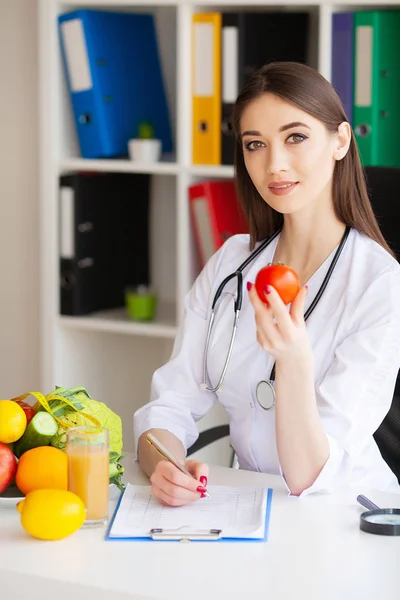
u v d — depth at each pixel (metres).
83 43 3.44
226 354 2.19
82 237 3.60
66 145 3.64
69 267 3.60
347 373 1.97
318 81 2.02
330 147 2.06
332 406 1.95
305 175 2.03
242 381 2.14
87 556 1.54
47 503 1.58
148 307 3.58
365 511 1.73
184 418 2.24
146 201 3.90
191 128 3.36
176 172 3.38
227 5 3.33
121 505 1.76
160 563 1.51
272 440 2.12
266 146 2.04
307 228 2.16
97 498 1.66
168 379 2.30
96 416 1.83
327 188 2.13
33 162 3.93
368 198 2.35
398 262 2.31
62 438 1.77
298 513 1.73
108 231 3.72
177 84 3.61
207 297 2.34
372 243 2.14
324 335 2.05
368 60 3.10
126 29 3.60
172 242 3.91
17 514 1.72
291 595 1.39
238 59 3.23
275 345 1.75
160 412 2.22
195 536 1.60
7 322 4.08
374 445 2.14
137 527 1.64
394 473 2.34
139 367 3.95
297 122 1.99
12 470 1.72
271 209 2.29
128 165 3.46
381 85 3.12
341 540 1.60
